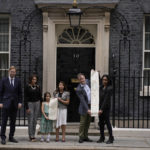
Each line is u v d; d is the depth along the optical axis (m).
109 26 11.38
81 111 9.30
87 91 9.38
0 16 11.91
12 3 11.62
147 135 10.23
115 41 11.48
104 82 9.28
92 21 11.38
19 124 10.46
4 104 9.13
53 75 11.52
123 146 8.94
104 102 9.11
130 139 9.95
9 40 11.88
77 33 11.76
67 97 9.54
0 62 11.98
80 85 9.39
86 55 11.75
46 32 11.48
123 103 11.48
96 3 11.23
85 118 9.30
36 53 11.58
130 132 10.25
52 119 9.24
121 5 11.52
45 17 11.41
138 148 8.77
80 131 9.32
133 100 10.50
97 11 11.33
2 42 11.93
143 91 10.64
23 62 11.59
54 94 9.73
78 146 8.84
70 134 10.31
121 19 11.48
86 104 9.20
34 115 9.47
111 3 11.21
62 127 9.48
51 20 11.45
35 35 11.57
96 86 9.18
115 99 11.48
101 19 11.38
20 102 9.38
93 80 9.20
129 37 11.52
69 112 11.70
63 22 11.43
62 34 11.80
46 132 9.33
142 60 11.63
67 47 11.75
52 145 8.96
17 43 11.63
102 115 9.25
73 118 11.69
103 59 11.38
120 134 10.27
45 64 11.45
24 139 9.75
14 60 11.64
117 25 11.48
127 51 11.48
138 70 11.52
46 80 11.45
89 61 11.73
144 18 11.77
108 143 9.21
